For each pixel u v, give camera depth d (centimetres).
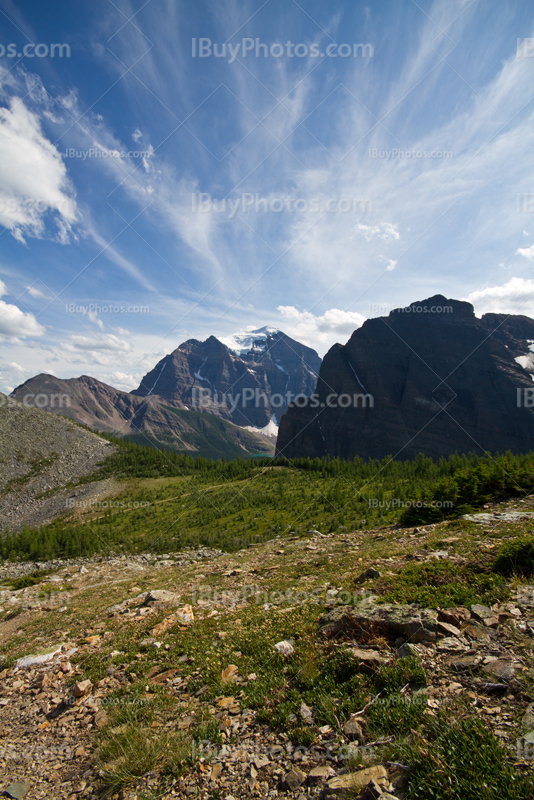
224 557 3688
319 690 707
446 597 929
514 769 411
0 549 7688
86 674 1116
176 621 1494
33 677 1219
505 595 877
